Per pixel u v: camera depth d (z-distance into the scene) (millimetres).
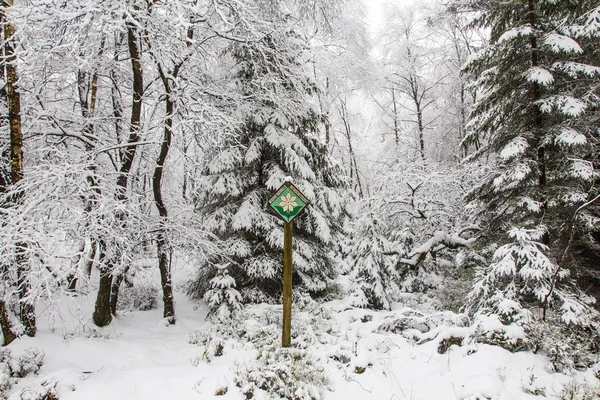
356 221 9930
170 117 6625
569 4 6656
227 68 9016
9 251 4219
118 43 7402
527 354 4449
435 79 17938
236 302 7344
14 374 4090
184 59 6906
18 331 5105
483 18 7711
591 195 6723
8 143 6102
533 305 6215
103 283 6789
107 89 8898
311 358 4844
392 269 9000
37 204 4973
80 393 3807
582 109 6043
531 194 6867
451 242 9938
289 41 8570
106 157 8328
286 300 5246
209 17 6559
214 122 6684
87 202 5723
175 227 7004
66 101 7879
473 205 8312
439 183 10312
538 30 6613
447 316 5898
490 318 4961
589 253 7820
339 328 6375
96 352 5203
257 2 7695
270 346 5324
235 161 8719
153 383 4176
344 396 4008
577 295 6242
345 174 11648
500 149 7566
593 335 4824
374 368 4605
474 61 7465
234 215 8227
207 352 5270
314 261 9203
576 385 3775
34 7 4473
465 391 3740
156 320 7938
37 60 5305
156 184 7383
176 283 11711
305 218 9094
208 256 7848
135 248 6926
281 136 8500
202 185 8711
